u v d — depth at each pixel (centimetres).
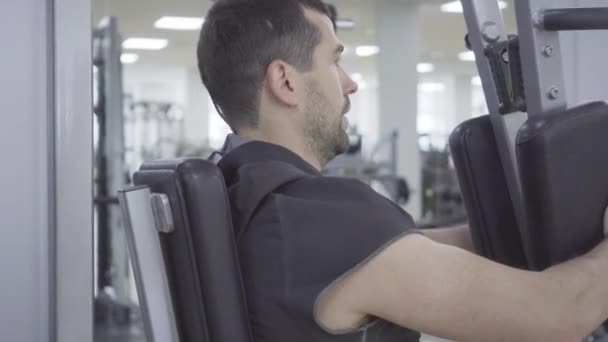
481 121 127
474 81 1545
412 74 820
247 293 100
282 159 107
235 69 109
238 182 104
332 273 94
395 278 92
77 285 139
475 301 92
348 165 720
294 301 95
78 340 139
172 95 1402
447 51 1233
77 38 138
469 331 93
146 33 960
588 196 109
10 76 136
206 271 94
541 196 105
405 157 810
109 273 498
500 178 126
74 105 139
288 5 109
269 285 98
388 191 733
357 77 1534
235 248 97
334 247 95
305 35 108
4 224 136
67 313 138
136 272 97
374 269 93
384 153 891
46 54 138
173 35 981
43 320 139
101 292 492
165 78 1397
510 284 93
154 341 97
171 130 1268
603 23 105
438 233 148
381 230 94
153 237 97
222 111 115
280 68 108
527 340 94
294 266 96
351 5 832
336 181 101
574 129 105
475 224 129
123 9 772
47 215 139
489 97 122
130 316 508
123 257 507
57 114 137
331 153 114
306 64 109
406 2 815
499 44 119
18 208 137
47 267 139
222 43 110
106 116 473
